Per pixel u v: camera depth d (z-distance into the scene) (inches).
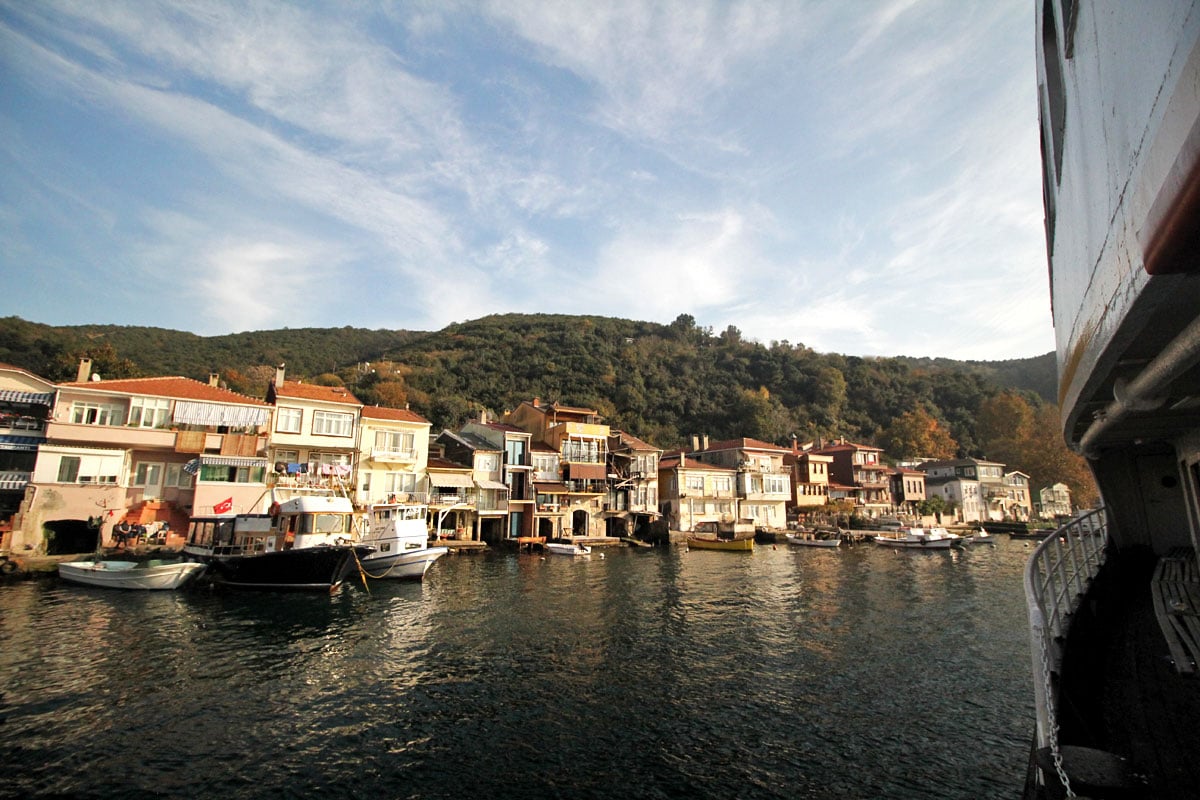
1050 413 3794.3
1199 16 71.4
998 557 1845.5
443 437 2246.6
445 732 510.6
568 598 1080.2
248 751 471.5
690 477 2481.5
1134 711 268.2
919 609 995.3
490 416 2903.5
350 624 864.9
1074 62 166.7
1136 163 110.0
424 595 1098.1
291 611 940.6
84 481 1305.4
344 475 1611.7
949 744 489.4
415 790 421.4
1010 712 551.5
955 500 3238.2
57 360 1947.6
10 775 427.8
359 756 467.5
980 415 4119.1
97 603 941.8
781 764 458.9
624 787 427.5
